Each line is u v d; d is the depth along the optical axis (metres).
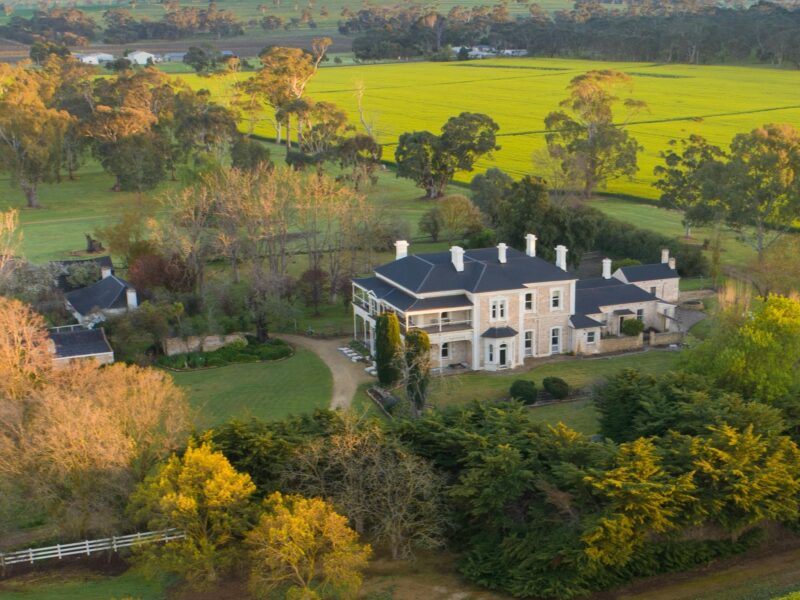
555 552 43.66
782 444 48.03
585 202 148.00
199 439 50.50
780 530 49.66
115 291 89.06
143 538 48.28
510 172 164.75
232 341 85.00
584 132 157.50
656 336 85.06
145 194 155.75
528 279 80.19
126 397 51.09
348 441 48.16
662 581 45.53
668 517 45.09
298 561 43.44
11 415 51.06
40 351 65.31
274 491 48.50
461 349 80.19
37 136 149.88
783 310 62.19
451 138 149.75
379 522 48.44
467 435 49.28
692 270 108.38
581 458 47.84
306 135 176.75
